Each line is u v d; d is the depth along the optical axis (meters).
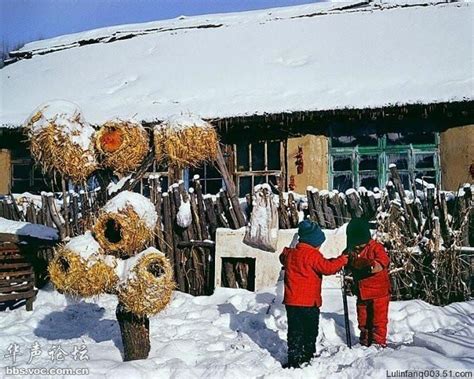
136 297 5.84
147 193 12.42
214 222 10.30
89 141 6.45
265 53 14.20
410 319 7.50
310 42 14.27
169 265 6.00
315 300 6.29
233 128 12.14
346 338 7.10
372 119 11.20
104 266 5.94
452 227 8.88
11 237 9.24
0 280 8.89
